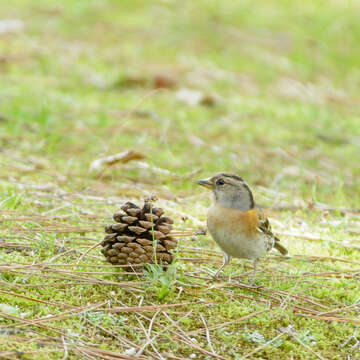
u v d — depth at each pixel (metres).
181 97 18.48
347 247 9.84
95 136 14.75
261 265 9.07
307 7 29.78
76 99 17.48
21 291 7.42
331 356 6.88
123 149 13.97
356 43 25.72
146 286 7.84
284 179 13.35
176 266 8.48
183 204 11.27
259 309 7.70
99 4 27.86
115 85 19.23
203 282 8.30
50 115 15.28
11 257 8.20
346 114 18.98
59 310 7.12
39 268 7.92
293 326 7.41
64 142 14.12
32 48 21.61
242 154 14.67
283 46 24.81
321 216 11.15
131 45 23.20
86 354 6.34
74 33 23.98
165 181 12.38
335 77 22.53
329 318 7.57
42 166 12.38
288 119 17.94
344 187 13.20
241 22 27.28
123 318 7.14
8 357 6.07
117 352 6.49
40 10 26.45
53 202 10.51
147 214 8.07
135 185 11.95
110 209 10.52
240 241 8.05
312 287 8.42
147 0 29.17
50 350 6.31
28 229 9.11
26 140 13.91
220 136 15.92
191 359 6.58
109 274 8.07
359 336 7.29
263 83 20.95
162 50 23.06
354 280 8.71
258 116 17.95
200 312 7.53
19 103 15.86
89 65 20.64
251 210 8.18
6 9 26.05
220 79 20.72
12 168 12.08
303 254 9.53
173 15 27.41
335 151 15.76
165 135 15.34
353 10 29.14
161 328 7.07
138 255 8.05
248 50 23.95
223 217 8.06
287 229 10.47
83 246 8.88
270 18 28.02
